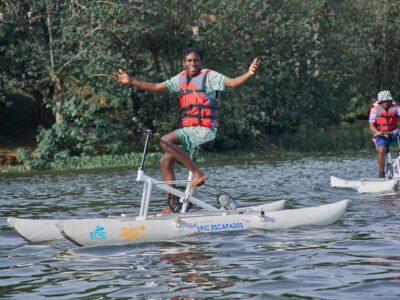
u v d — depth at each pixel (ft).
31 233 59.00
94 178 143.23
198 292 40.06
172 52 214.48
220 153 215.31
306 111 254.06
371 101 307.58
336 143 236.43
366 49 285.02
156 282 42.93
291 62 232.94
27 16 199.41
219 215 61.77
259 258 49.65
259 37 223.71
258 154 216.74
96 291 41.11
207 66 216.13
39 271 47.44
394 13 301.22
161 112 214.28
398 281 41.55
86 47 193.67
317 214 65.10
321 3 257.34
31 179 146.41
